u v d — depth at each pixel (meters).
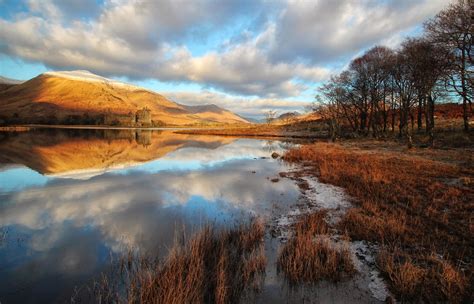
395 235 6.95
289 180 14.91
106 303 4.62
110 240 7.28
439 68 19.92
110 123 147.00
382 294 4.86
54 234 7.73
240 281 5.20
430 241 6.50
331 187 12.84
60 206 10.39
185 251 5.94
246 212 9.62
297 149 28.09
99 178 15.71
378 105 39.78
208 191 12.69
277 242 7.15
